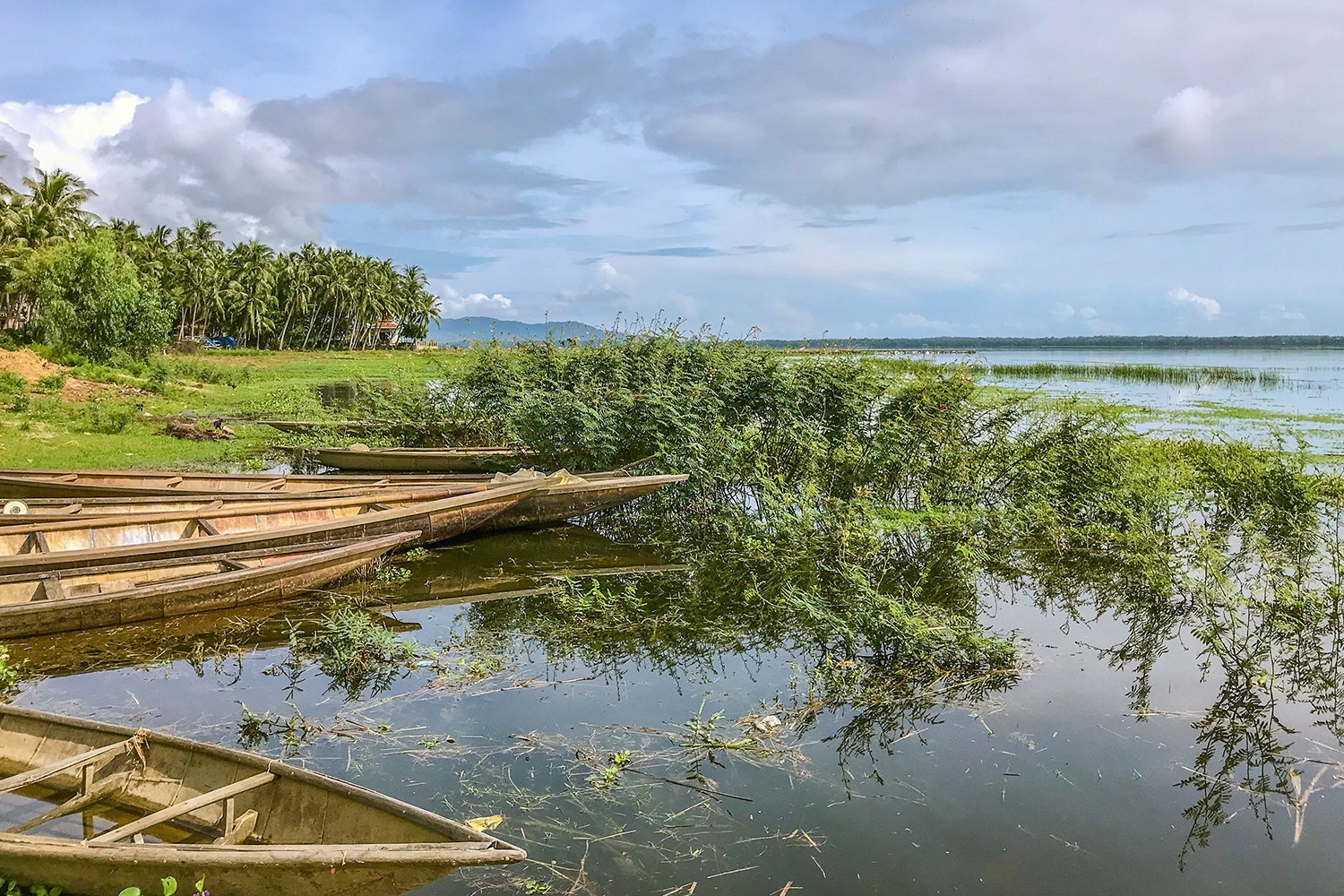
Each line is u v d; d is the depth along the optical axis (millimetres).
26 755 5523
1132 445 14930
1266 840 5293
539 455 15883
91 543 10523
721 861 4965
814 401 14945
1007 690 7461
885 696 7262
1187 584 9500
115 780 5195
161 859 4020
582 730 6633
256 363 57531
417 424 20328
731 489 14438
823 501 13539
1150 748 6434
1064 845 5207
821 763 6160
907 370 15742
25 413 22672
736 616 9414
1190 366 59250
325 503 11938
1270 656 8266
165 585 8617
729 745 6355
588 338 17016
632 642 8633
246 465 18891
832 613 9000
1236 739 6594
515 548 12461
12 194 52062
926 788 5836
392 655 8117
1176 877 4906
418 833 4336
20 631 8016
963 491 13508
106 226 58625
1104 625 9164
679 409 14508
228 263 74938
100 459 18672
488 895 4602
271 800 4867
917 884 4793
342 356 68250
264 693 7328
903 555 11680
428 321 101250
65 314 36031
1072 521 13016
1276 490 12641
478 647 8438
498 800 5566
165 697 7199
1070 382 39844
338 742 6371
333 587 10227
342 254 82438
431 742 6383
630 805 5555
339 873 3979
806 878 4820
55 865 4145
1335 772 6105
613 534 13391
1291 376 45906
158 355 40688
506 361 18125
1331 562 10984
